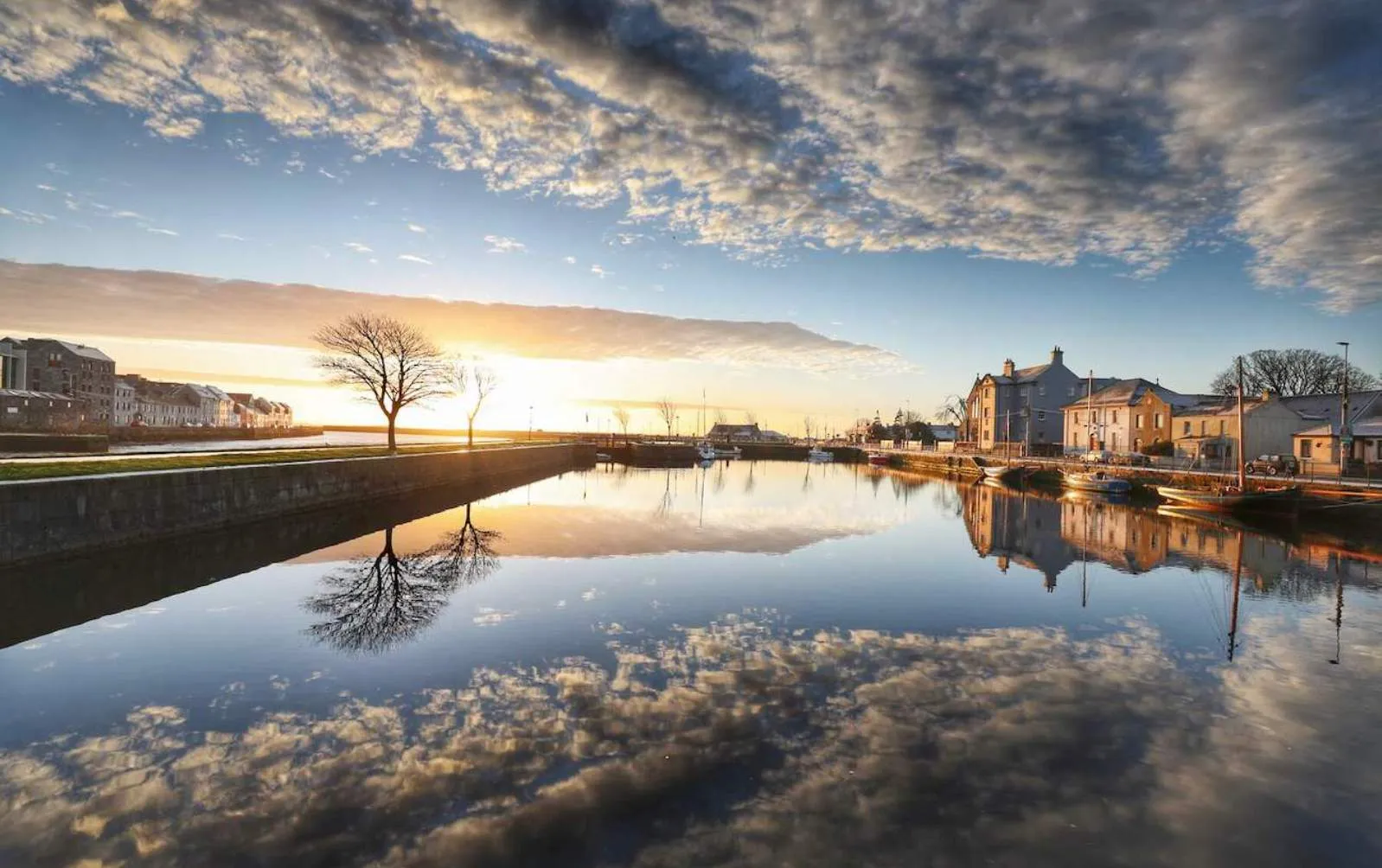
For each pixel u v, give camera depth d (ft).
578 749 25.26
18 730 26.73
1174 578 61.21
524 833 19.95
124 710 28.68
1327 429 146.41
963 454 254.88
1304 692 32.94
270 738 25.99
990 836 20.35
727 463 337.31
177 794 22.00
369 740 25.86
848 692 31.37
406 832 19.95
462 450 200.13
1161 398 216.54
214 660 35.12
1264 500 106.93
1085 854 19.62
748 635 40.22
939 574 60.34
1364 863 19.48
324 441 357.41
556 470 244.83
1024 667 35.53
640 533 82.64
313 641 38.22
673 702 29.78
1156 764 25.12
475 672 33.42
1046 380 274.16
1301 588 57.72
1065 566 66.33
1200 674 35.24
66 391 288.51
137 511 64.85
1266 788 23.58
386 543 74.08
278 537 76.48
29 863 18.48
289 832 19.94
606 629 40.88
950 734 27.20
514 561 63.57
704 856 19.03
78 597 48.19
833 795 22.38
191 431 283.79
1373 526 93.56
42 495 55.31
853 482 200.13
